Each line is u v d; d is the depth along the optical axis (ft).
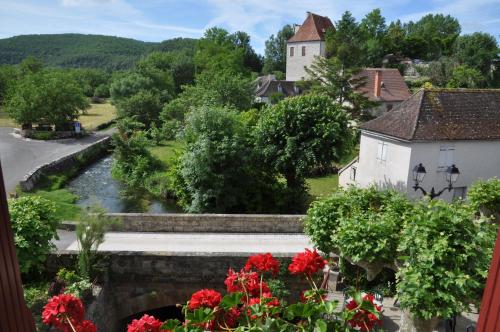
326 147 62.59
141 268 36.52
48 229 31.78
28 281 34.22
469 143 57.36
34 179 77.41
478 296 19.25
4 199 8.23
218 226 48.34
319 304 10.89
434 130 56.08
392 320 30.53
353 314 10.84
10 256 8.55
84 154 103.86
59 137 121.39
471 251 17.89
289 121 63.87
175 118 133.18
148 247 42.93
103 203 73.05
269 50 309.63
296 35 183.11
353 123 104.27
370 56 203.10
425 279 17.79
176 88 216.95
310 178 85.97
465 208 21.45
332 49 122.93
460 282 16.94
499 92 63.00
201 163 61.87
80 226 35.12
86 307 30.73
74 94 127.13
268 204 67.41
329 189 78.18
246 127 68.95
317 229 28.37
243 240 45.88
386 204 28.19
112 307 36.50
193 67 222.69
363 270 35.29
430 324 21.08
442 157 56.65
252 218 48.42
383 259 23.86
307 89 117.91
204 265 36.50
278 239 46.42
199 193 63.41
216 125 64.28
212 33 277.44
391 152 59.47
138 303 37.19
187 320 10.85
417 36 230.89
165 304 37.32
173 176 69.97
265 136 64.75
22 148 104.73
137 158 90.27
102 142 118.42
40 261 33.09
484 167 59.11
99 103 233.76
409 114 58.85
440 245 17.85
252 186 66.44
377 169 63.05
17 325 8.86
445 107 59.16
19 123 127.65
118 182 87.71
